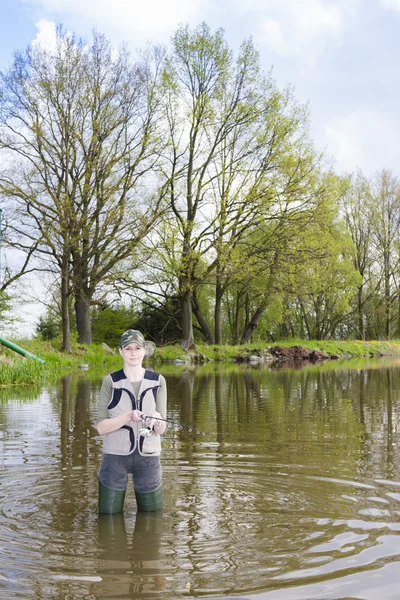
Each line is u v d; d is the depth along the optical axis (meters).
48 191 27.53
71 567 3.56
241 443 7.56
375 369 25.00
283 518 4.52
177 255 33.25
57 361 24.58
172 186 33.19
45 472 5.97
